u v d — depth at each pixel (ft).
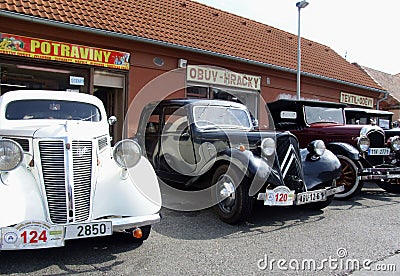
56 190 11.48
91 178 12.17
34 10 26.23
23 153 11.30
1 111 13.64
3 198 10.51
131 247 12.84
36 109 14.48
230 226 15.72
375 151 23.56
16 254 12.01
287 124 26.43
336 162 18.04
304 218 17.34
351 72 54.95
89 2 31.71
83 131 12.55
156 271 10.93
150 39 30.53
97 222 10.94
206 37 37.60
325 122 26.37
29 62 25.68
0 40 24.36
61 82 27.30
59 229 10.40
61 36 26.86
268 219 17.02
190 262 11.68
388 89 80.69
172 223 15.96
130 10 34.40
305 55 50.47
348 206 20.29
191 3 44.68
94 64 28.40
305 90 45.75
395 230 15.64
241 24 47.75
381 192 25.36
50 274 10.57
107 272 10.78
